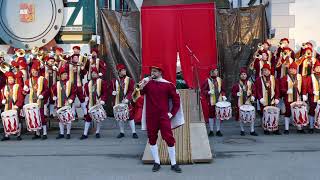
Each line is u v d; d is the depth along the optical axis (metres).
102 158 9.95
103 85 12.76
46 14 16.41
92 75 12.81
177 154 9.45
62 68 13.09
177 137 10.53
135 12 15.84
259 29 15.73
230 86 15.80
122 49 15.84
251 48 15.73
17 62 13.48
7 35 16.38
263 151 10.42
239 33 15.79
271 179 7.98
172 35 15.55
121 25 15.84
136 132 13.60
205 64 15.55
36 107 12.43
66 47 16.56
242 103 12.97
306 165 8.98
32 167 9.13
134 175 8.39
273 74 13.98
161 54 15.55
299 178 8.02
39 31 16.41
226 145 11.25
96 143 11.85
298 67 13.32
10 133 12.38
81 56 13.88
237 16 15.79
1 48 16.44
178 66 17.48
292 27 15.77
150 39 15.58
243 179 7.99
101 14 15.81
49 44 16.48
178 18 15.55
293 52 14.34
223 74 15.83
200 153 9.51
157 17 15.53
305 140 11.82
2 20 16.36
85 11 16.61
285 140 11.83
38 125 12.44
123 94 12.84
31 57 14.12
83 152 10.66
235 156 9.92
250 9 15.75
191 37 15.55
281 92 13.05
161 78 8.96
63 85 12.89
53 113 14.32
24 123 14.40
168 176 8.27
